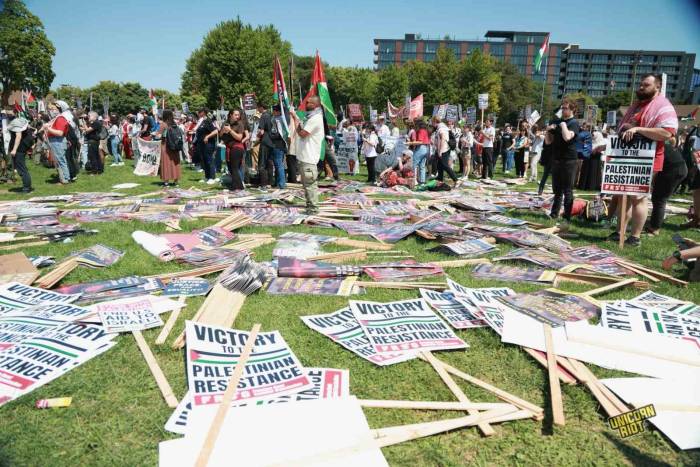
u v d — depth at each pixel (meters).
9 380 3.10
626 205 6.72
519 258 5.92
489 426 2.74
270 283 5.01
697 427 2.73
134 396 3.03
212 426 2.58
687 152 11.55
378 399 3.06
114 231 7.15
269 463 2.36
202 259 5.61
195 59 81.94
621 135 6.66
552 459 2.55
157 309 4.24
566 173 8.34
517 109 104.06
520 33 165.75
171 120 12.38
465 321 4.16
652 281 5.35
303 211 9.01
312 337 3.85
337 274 5.28
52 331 3.74
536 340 3.77
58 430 2.71
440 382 3.25
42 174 14.72
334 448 2.49
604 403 2.95
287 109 11.69
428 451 2.56
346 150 16.92
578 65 154.50
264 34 72.25
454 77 93.06
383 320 4.12
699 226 8.37
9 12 58.25
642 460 2.55
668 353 3.53
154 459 2.49
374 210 9.23
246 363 3.33
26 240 6.62
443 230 7.14
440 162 13.13
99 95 93.31
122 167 17.59
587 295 4.75
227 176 12.77
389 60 172.25
